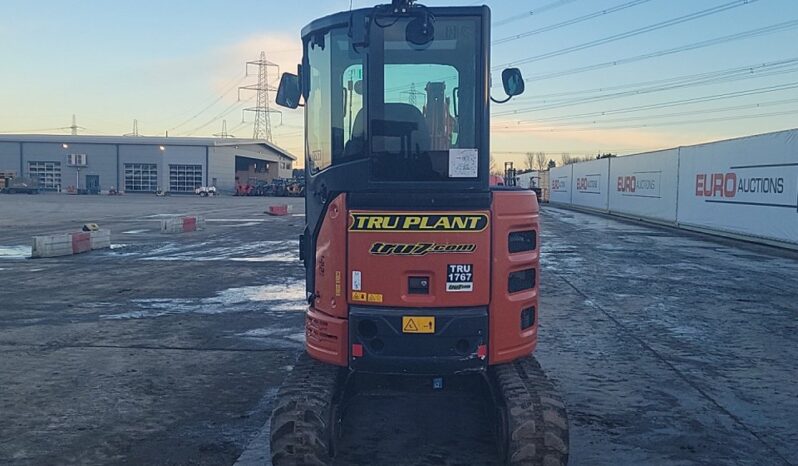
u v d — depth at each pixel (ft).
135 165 272.10
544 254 61.36
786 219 64.34
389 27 14.71
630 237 80.23
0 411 19.56
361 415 19.08
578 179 161.07
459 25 14.73
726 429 18.51
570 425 18.67
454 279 14.14
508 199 14.78
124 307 35.45
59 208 141.90
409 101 14.76
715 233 80.48
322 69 16.14
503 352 14.51
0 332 29.63
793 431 18.42
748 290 41.60
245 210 138.82
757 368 24.41
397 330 14.03
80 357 25.52
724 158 77.92
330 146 15.62
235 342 27.91
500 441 15.02
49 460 16.19
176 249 63.77
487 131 14.73
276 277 46.11
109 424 18.60
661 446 17.29
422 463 16.06
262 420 18.95
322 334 14.74
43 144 270.87
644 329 30.63
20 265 52.08
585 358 25.62
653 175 103.91
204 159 271.90
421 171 14.75
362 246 14.24
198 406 20.10
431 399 20.16
